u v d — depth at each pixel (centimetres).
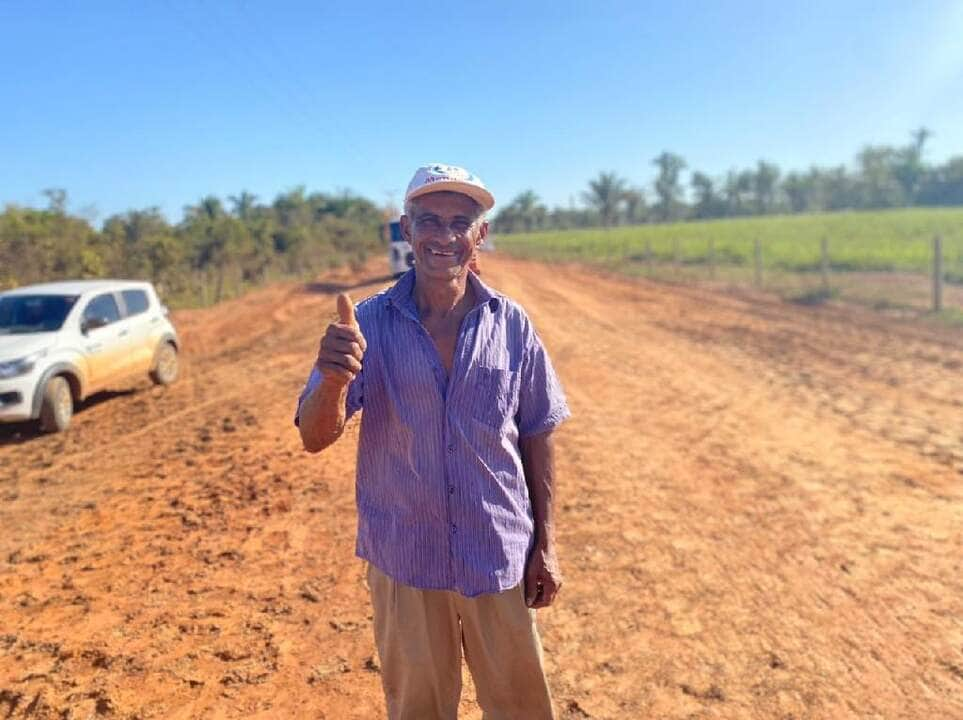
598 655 383
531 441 248
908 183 10950
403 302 230
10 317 984
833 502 588
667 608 430
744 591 450
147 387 1186
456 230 228
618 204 12050
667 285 2731
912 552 498
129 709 341
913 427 794
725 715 335
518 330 238
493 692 249
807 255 3209
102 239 2641
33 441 876
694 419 849
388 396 228
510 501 234
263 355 1425
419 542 230
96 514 609
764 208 12331
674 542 520
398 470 231
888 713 336
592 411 892
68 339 953
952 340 1347
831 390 984
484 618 238
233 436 831
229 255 3259
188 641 400
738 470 668
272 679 365
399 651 241
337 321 210
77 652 390
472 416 227
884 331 1481
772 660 378
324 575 478
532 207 12750
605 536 530
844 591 448
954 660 376
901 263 2681
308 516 580
